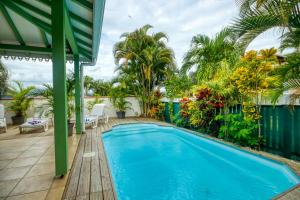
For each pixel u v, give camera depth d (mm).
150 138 6746
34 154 3826
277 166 3242
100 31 3314
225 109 5309
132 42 10289
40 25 3607
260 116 4223
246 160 3912
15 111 8062
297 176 2740
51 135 5758
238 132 4336
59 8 2508
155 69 10867
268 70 3943
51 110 5832
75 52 5414
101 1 2242
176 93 8773
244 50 3729
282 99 3898
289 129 3789
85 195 2230
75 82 5812
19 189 2367
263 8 3113
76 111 5926
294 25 3010
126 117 11094
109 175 2812
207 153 5086
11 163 3303
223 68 5484
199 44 6477
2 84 8414
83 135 5836
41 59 5625
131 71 10641
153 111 10164
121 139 6594
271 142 4184
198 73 6512
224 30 5602
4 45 4855
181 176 3637
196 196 2900
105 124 8172
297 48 3490
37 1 2967
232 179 3459
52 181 2588
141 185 3254
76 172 2926
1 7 3523
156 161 4465
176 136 7059
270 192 2947
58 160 2705
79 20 3279
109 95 10734
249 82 4215
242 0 3246
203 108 6016
